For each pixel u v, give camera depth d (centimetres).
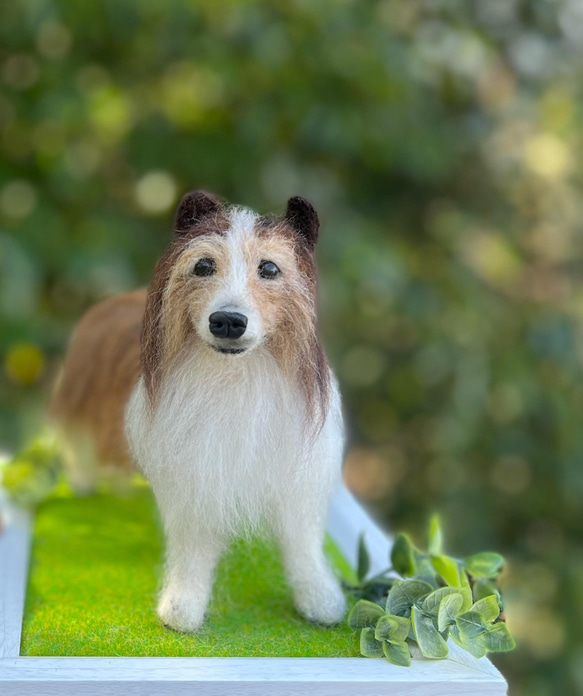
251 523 192
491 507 448
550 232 473
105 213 441
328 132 418
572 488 438
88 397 257
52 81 419
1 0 408
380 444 480
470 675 174
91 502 277
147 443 189
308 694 171
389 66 420
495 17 466
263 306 174
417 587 190
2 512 261
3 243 402
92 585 221
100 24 412
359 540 225
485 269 459
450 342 438
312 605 200
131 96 439
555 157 456
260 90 429
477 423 436
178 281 179
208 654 185
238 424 183
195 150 438
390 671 175
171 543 199
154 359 184
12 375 453
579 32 470
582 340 450
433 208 472
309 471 189
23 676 170
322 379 185
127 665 175
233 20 414
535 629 437
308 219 183
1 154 447
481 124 455
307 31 420
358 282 425
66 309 455
